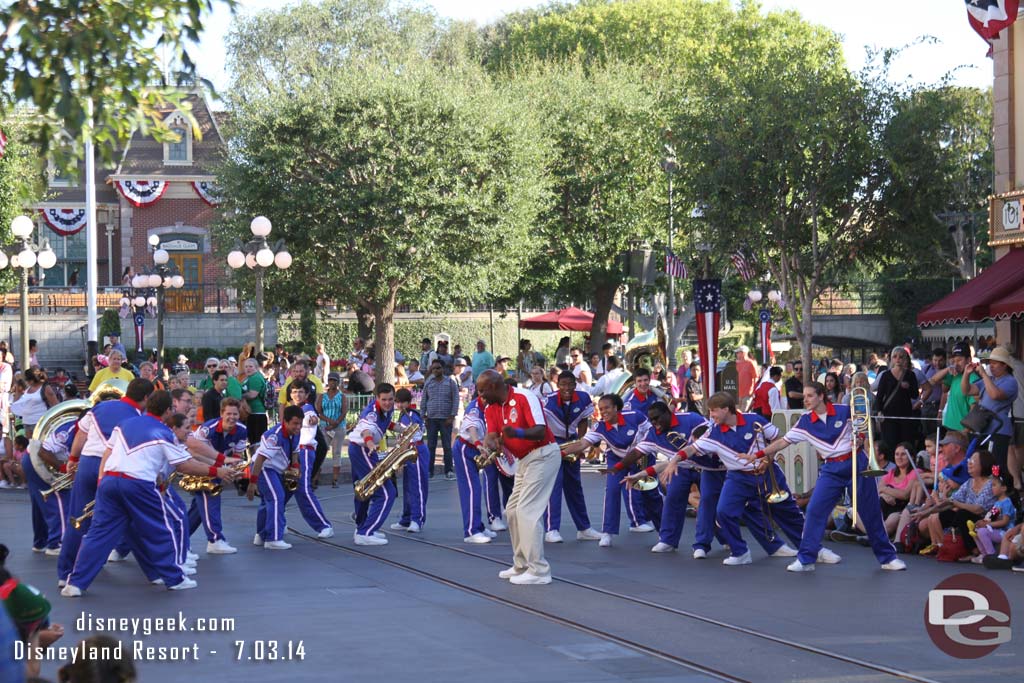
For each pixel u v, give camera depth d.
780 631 9.08
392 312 37.22
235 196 36.34
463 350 53.78
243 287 37.53
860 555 13.26
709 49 58.19
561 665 7.98
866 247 30.14
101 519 10.68
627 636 8.90
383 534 15.00
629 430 14.20
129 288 48.75
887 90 28.53
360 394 27.34
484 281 36.59
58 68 9.37
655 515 14.79
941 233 30.45
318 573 11.90
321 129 34.88
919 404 16.62
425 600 10.40
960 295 17.98
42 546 13.74
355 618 9.60
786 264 29.72
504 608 10.05
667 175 31.38
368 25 57.59
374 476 14.03
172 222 55.53
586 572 12.04
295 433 13.89
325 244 35.34
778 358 51.38
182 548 11.61
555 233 41.47
